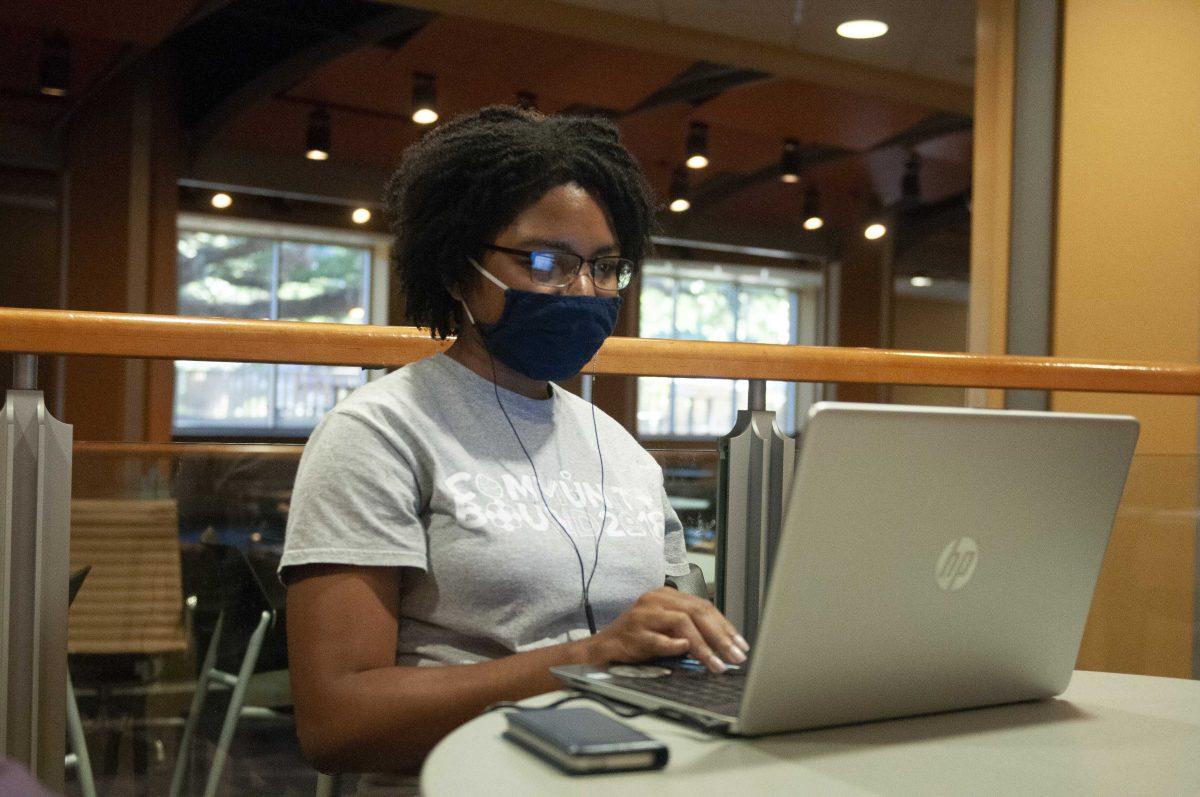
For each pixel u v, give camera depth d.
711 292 14.47
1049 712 0.97
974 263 3.27
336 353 1.47
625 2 5.61
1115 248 2.99
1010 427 0.88
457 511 1.16
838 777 0.76
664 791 0.71
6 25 6.55
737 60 6.29
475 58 6.99
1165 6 2.90
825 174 10.64
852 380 1.77
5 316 1.29
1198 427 2.82
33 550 1.32
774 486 1.76
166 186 8.41
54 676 1.35
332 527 1.10
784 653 0.81
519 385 1.31
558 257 1.25
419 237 1.33
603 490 1.28
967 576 0.89
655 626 0.98
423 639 1.15
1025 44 3.12
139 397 7.92
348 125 8.81
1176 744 0.87
